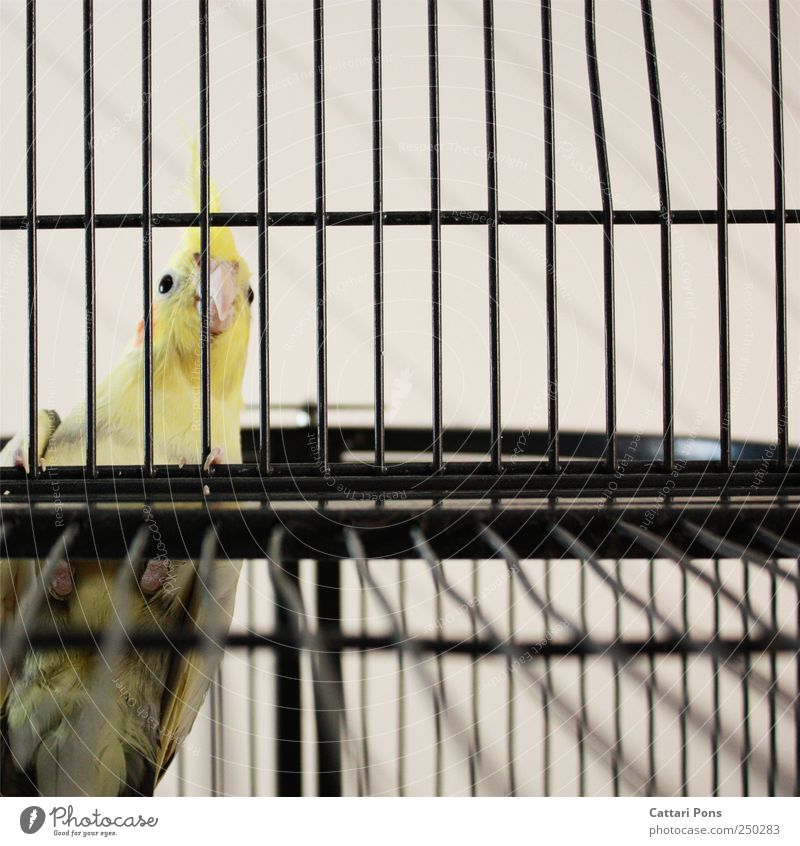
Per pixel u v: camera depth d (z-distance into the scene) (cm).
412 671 116
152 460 106
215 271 181
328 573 125
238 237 237
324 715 118
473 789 109
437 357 108
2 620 115
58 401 217
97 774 114
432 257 108
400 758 114
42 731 113
